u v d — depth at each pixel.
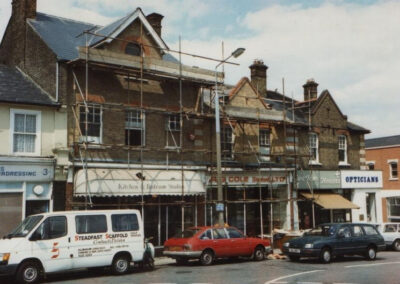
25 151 19.31
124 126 22.08
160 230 22.50
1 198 18.41
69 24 25.36
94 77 21.41
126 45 22.81
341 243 19.58
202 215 23.86
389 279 14.65
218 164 20.31
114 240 16.23
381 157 43.72
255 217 27.12
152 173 21.64
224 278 14.92
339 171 30.06
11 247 14.04
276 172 27.06
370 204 32.22
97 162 20.66
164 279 14.85
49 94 20.67
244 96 26.97
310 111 29.97
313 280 14.46
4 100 18.64
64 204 19.72
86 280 14.88
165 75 22.28
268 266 18.11
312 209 27.36
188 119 23.25
